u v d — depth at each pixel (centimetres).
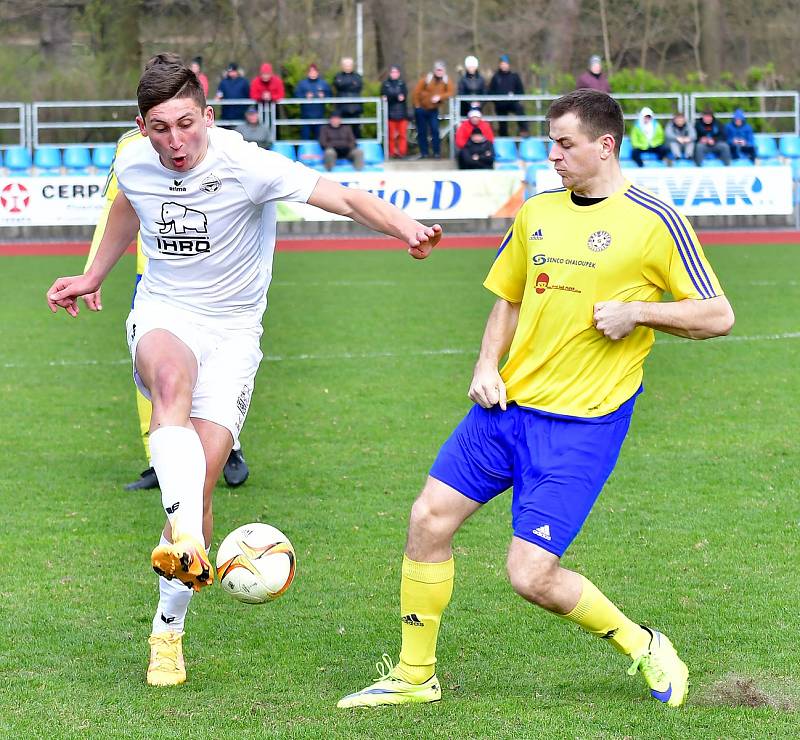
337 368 3466
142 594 1664
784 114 9125
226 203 1334
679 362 3538
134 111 9675
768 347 3784
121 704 1268
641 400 3016
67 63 11000
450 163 8400
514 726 1194
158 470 1211
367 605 1614
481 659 1412
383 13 11950
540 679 1345
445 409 2920
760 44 13075
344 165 8156
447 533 1272
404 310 4644
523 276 1301
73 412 2934
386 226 1309
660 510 2064
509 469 1266
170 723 1210
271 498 2159
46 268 6209
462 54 12938
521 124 9162
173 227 1343
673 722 1200
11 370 3481
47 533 1953
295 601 1633
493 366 1284
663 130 8688
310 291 5250
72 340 4031
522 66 12925
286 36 11769
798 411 2869
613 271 1216
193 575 1130
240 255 1380
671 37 13150
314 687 1327
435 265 6328
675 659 1277
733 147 8362
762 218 8300
